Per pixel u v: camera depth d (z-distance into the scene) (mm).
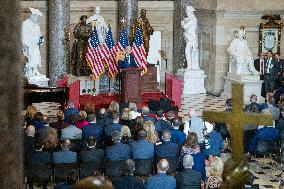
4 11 5422
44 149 17266
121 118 20016
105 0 34688
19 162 5602
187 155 14891
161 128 19609
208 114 5797
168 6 35938
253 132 20984
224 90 33469
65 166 16484
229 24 33469
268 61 32062
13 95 5523
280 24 33781
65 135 18453
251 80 31906
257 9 33500
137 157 17062
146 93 28766
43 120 19375
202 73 33875
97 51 28547
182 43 34875
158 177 14211
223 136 21891
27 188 17766
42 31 33844
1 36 5430
